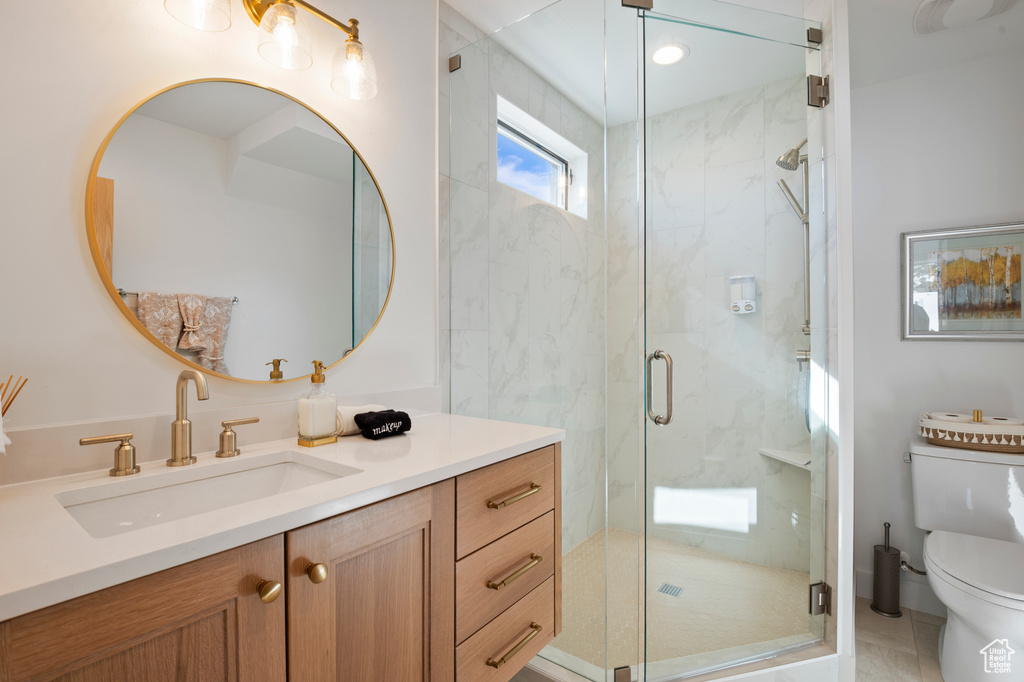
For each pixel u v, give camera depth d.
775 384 1.76
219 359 1.16
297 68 1.20
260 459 1.11
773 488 1.74
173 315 1.09
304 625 0.76
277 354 1.28
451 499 1.04
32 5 0.91
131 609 0.58
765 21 1.75
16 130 0.89
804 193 1.78
